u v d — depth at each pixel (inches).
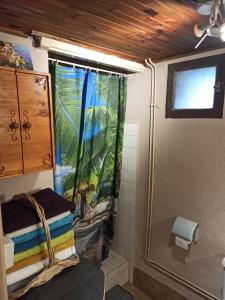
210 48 63.5
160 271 83.3
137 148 86.0
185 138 71.9
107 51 68.1
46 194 52.5
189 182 72.4
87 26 49.5
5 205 46.2
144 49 66.1
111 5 39.6
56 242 45.8
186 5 39.7
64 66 68.0
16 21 46.8
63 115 68.2
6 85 43.1
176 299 79.0
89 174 79.3
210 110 65.2
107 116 81.4
